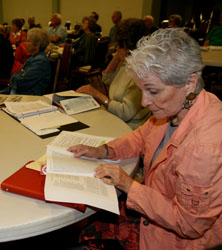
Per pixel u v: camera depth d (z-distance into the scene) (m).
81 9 9.32
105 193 0.84
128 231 1.11
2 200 0.82
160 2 8.08
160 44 0.79
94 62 4.30
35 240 1.58
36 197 0.82
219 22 5.33
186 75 0.79
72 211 0.80
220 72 3.41
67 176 0.89
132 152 1.21
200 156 0.78
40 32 2.70
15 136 1.29
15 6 11.10
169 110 0.88
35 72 2.69
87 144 1.22
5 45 3.43
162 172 0.94
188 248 0.89
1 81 3.40
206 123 0.83
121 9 8.41
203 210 0.80
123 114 1.81
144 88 0.85
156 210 0.86
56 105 1.72
